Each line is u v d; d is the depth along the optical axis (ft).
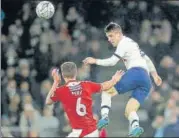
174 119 89.04
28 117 89.45
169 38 98.68
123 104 92.68
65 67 55.57
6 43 100.17
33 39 100.27
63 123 88.33
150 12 99.45
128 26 97.55
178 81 93.91
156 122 89.15
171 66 95.30
